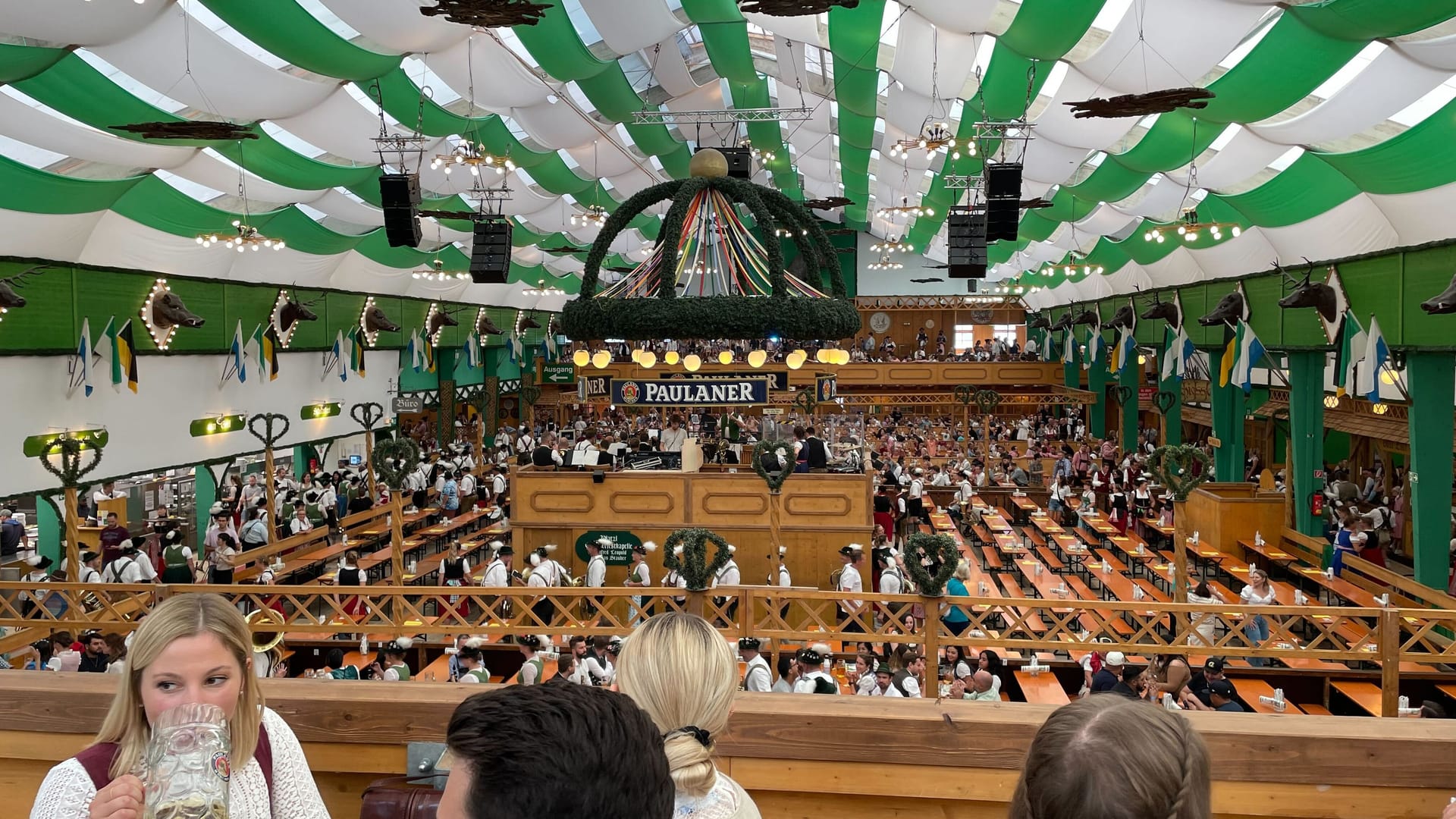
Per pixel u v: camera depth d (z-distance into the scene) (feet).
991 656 35.06
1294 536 57.72
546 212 95.14
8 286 47.09
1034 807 3.92
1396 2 32.86
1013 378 140.46
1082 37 43.06
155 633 5.81
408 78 53.36
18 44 36.94
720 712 5.99
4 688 9.57
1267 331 64.95
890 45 55.36
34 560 54.49
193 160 54.44
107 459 58.85
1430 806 9.02
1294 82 40.37
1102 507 83.76
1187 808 3.72
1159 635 33.99
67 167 50.72
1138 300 97.76
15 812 9.61
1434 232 44.57
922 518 76.23
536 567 42.65
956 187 80.23
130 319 60.44
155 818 4.63
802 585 50.11
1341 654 27.53
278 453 85.35
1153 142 54.08
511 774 3.55
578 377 141.08
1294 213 53.93
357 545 61.36
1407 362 48.32
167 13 39.27
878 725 9.40
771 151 99.81
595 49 55.67
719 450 60.39
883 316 163.53
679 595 30.60
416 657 41.42
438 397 118.11
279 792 6.34
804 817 9.61
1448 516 47.24
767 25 56.65
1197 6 37.91
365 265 88.94
